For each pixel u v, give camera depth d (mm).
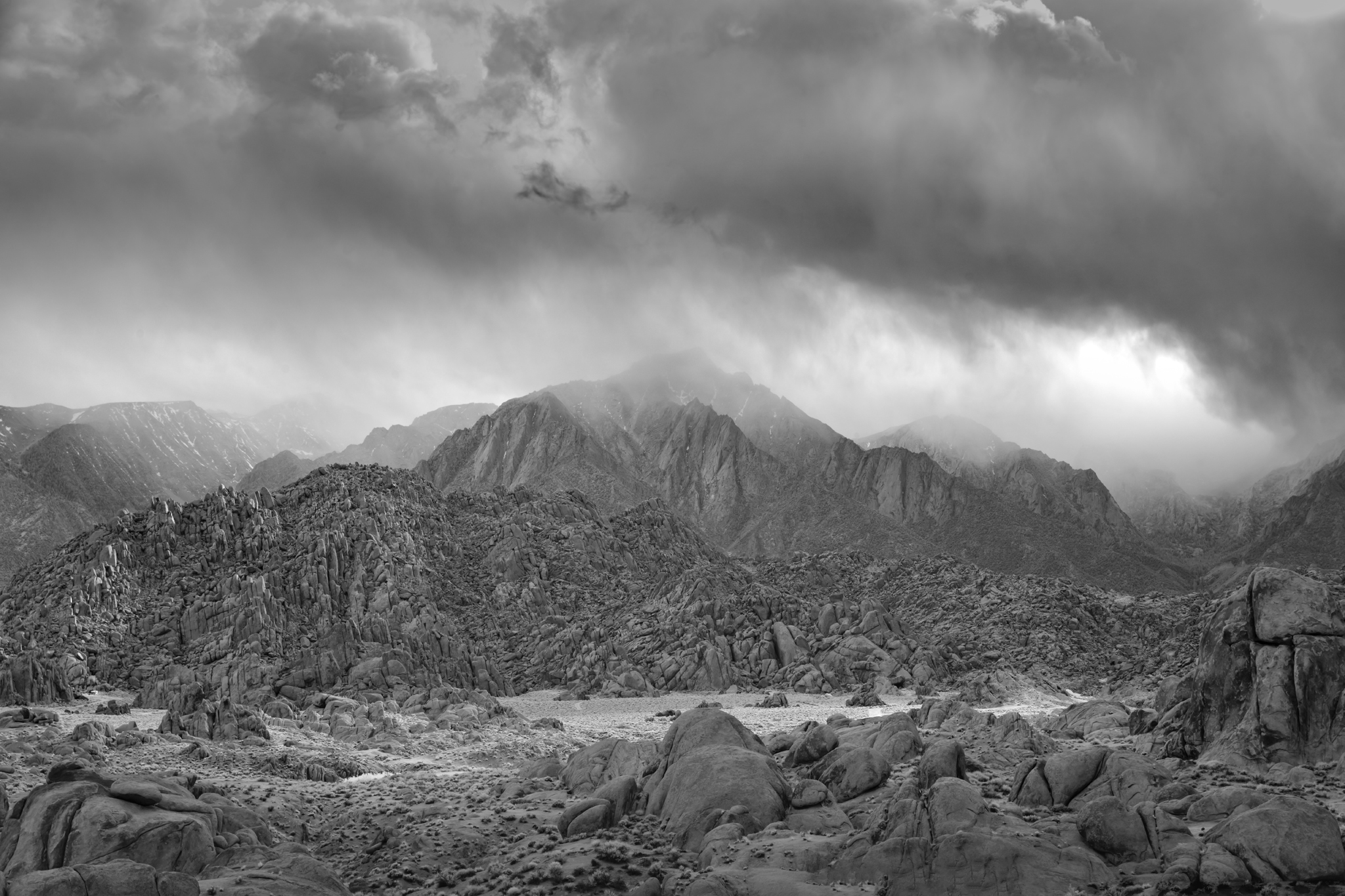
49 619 151875
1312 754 47031
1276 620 49656
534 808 55750
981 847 35094
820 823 43719
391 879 44688
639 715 127312
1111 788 42312
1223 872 32906
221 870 37781
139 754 81250
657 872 39875
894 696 142125
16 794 59750
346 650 138875
